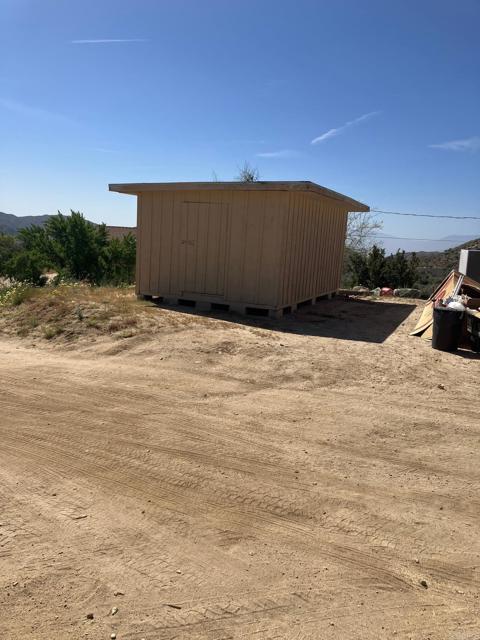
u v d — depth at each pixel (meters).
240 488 4.12
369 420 5.63
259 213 10.61
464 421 5.69
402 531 3.63
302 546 3.43
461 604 2.95
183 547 3.36
